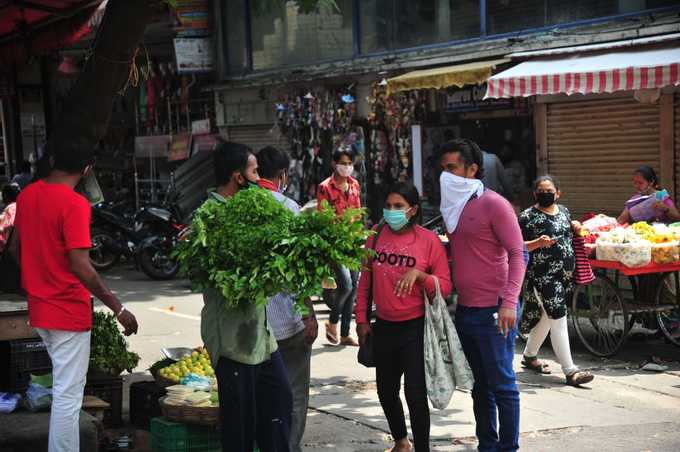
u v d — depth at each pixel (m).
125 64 6.25
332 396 6.96
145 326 10.16
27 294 4.79
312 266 4.27
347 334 8.85
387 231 5.15
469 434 5.92
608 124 11.06
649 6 10.41
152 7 6.11
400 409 5.28
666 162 10.43
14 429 5.29
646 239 8.08
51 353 4.79
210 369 6.09
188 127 19.41
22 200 4.83
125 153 21.41
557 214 7.27
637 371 7.66
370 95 14.37
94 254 14.91
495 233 4.95
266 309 4.81
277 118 16.22
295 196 15.70
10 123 22.05
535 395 6.89
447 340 4.96
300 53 16.20
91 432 5.30
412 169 13.50
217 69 18.34
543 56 10.94
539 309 7.43
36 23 9.34
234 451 4.48
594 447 5.56
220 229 4.32
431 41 13.45
